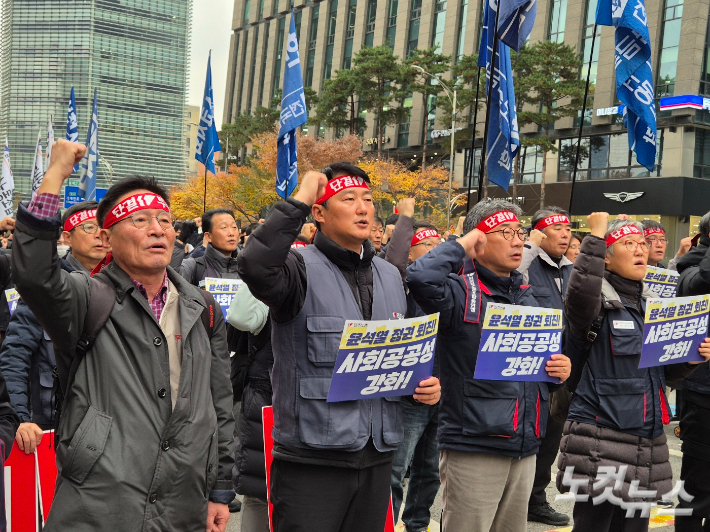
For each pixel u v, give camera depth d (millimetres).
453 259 3562
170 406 2678
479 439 3584
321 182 2996
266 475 3943
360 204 3186
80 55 93875
